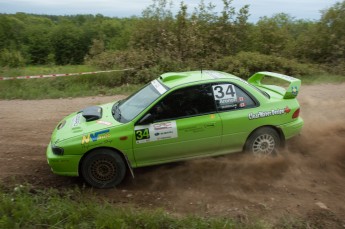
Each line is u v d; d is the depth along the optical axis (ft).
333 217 14.98
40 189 17.80
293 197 16.67
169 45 49.21
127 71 44.27
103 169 17.89
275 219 14.98
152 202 16.78
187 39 49.47
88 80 42.45
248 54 47.65
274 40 55.52
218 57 50.62
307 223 14.55
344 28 50.42
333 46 50.01
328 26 51.62
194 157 18.92
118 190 17.95
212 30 52.44
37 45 212.02
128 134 17.65
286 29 56.90
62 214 14.73
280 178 18.45
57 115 30.30
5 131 26.25
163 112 18.15
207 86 18.75
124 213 14.64
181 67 45.80
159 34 51.78
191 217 14.49
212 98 18.71
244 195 17.03
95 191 17.87
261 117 19.13
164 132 17.98
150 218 14.24
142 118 17.84
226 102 18.88
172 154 18.52
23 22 238.27
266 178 18.48
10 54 65.31
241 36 54.34
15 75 43.96
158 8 53.06
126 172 19.47
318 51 51.31
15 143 23.82
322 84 40.45
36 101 35.63
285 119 19.61
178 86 18.51
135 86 40.83
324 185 17.69
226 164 19.75
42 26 223.51
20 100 36.14
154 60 46.01
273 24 56.18
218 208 16.01
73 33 214.69
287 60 47.37
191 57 49.65
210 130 18.47
